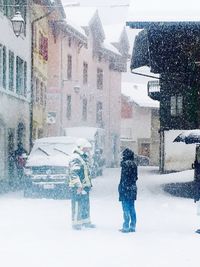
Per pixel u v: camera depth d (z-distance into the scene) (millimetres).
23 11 31859
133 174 12625
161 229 13000
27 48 32969
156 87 44406
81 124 53188
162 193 23828
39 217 15055
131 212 12617
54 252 9906
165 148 43719
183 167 43469
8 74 28156
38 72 37531
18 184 27062
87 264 8828
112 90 62219
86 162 13227
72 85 50250
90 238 11578
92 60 56094
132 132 72375
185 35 23828
